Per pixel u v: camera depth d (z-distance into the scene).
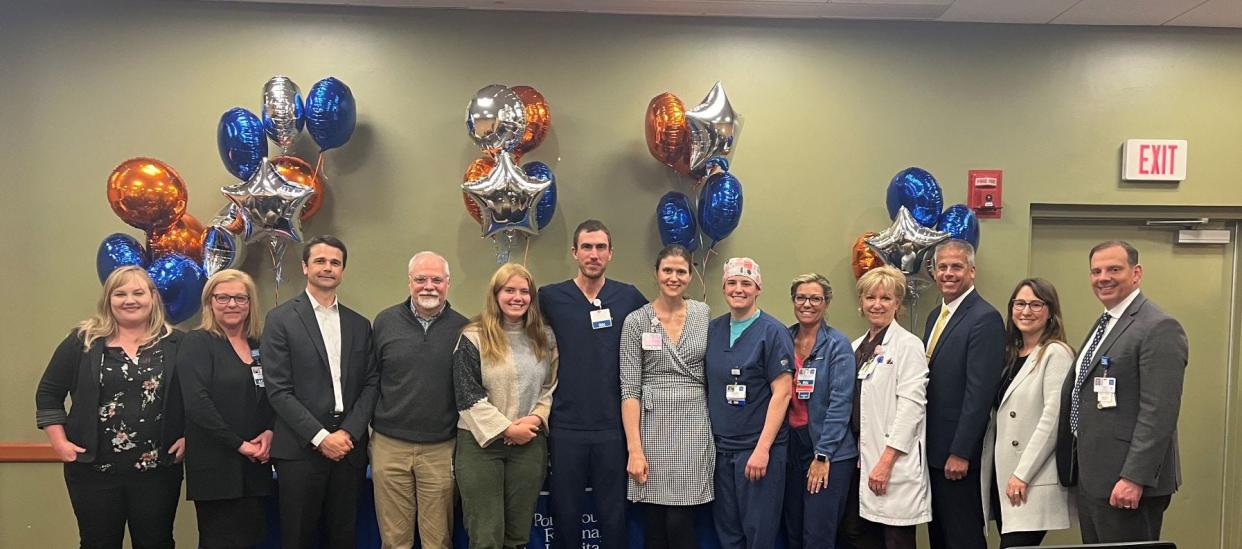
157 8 3.41
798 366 2.84
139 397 2.55
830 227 3.62
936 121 3.64
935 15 3.54
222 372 2.58
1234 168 3.69
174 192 3.05
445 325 2.74
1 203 3.38
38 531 3.40
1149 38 3.67
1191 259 3.81
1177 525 3.81
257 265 3.43
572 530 2.70
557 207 3.54
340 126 3.19
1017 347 2.81
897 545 2.70
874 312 2.79
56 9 3.38
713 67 3.59
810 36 3.62
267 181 2.93
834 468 2.70
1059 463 2.62
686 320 2.80
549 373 2.77
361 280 3.48
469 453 2.64
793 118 3.62
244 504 2.63
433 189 3.50
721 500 2.75
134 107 3.41
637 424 2.72
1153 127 3.67
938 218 3.37
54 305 3.39
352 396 2.66
